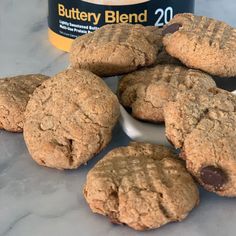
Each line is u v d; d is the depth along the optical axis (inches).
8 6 18.3
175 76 11.8
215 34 12.2
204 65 11.8
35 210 10.4
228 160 9.9
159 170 10.2
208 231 9.9
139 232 9.9
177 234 9.8
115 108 11.1
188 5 14.9
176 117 10.5
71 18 14.7
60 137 10.9
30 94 12.3
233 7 17.9
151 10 14.3
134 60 12.0
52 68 14.9
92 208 10.0
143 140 11.4
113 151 10.8
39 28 17.0
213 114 10.6
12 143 12.0
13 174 11.2
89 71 11.7
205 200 10.4
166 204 9.7
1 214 10.3
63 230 9.9
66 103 11.1
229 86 12.4
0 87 12.3
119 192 9.8
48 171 11.2
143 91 11.6
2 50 15.8
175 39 12.1
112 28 12.7
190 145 10.2
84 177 11.1
